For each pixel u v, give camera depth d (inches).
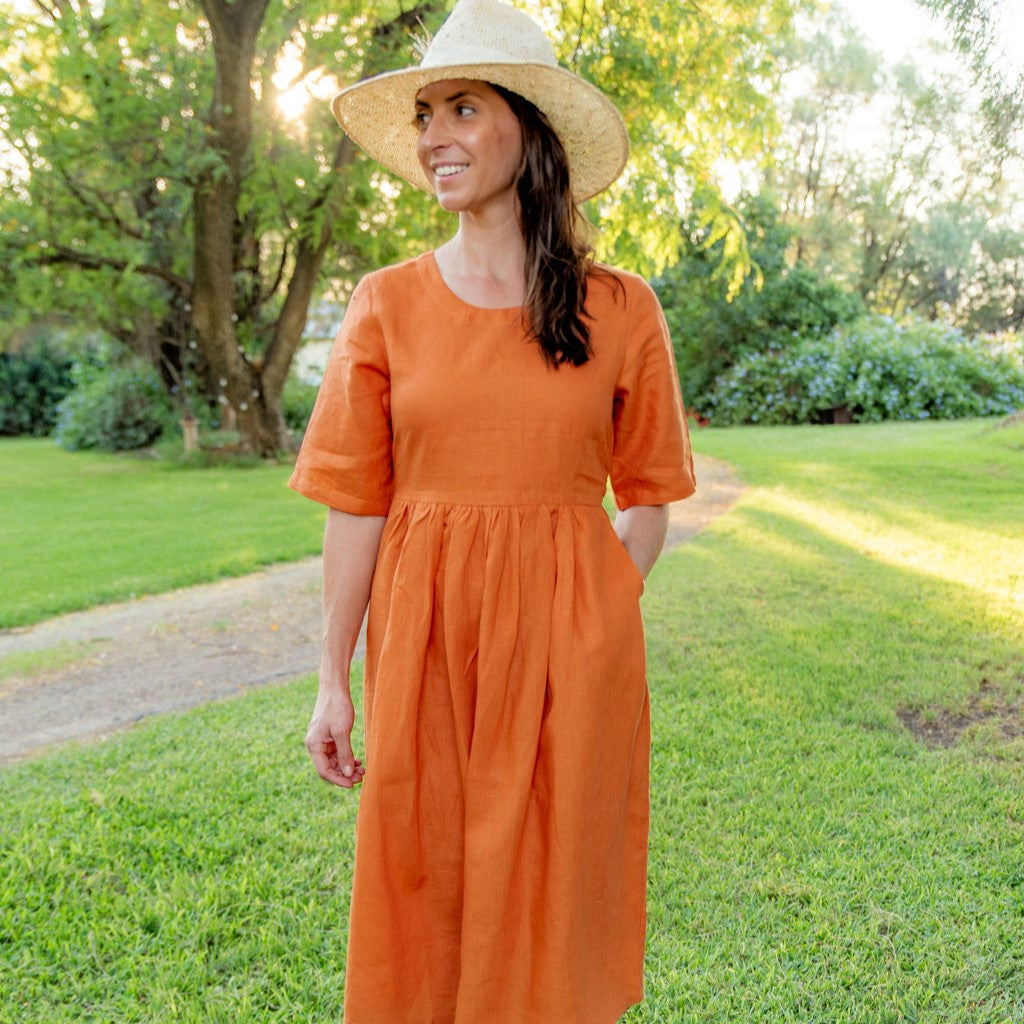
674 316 803.4
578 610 55.9
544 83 56.1
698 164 288.2
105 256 522.0
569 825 54.6
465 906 55.1
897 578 223.3
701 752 132.3
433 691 56.6
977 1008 80.8
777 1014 80.5
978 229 979.3
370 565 60.2
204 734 147.1
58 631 219.8
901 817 113.5
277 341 560.4
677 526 306.7
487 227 57.7
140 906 98.6
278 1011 82.2
